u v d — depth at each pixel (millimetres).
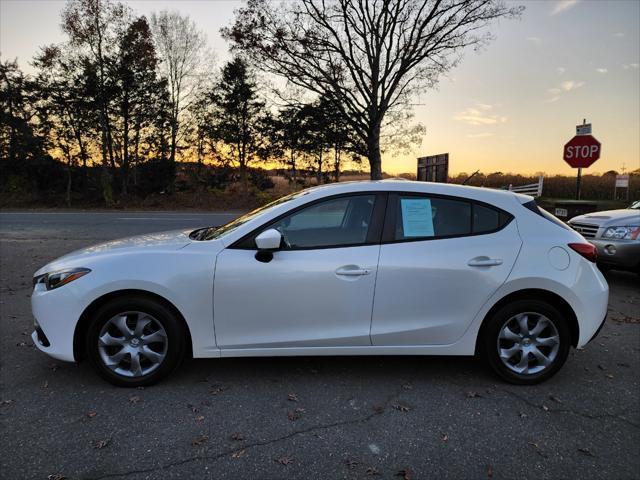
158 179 31891
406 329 3475
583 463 2619
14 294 6215
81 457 2596
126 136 30750
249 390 3455
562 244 3572
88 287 3312
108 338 3393
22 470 2473
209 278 3354
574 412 3197
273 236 3268
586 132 12969
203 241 3574
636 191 28547
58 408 3143
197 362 3969
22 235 12727
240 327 3418
